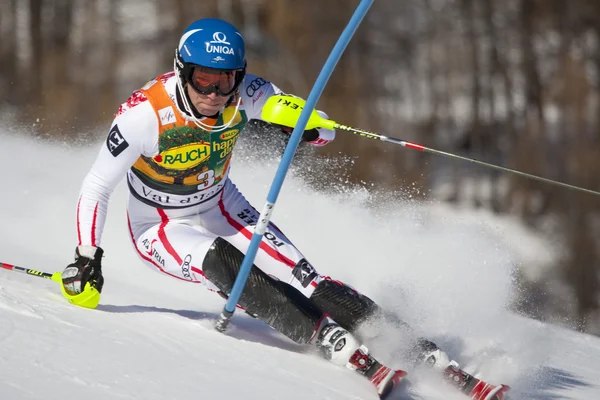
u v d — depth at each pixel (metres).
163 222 13.73
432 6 69.19
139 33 68.25
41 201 22.48
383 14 67.62
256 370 11.04
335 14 64.38
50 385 8.67
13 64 66.81
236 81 12.25
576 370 16.17
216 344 11.89
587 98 63.53
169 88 12.36
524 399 13.22
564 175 58.34
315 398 10.48
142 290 15.75
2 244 17.41
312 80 63.06
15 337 9.79
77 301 12.22
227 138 13.06
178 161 12.81
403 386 12.08
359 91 63.94
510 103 66.00
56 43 68.00
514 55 68.00
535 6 69.44
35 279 13.70
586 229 54.19
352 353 12.12
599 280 51.31
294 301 12.27
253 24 64.62
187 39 11.95
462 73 67.19
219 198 13.99
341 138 52.94
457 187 55.59
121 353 10.22
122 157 12.41
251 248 11.96
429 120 64.62
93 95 64.44
